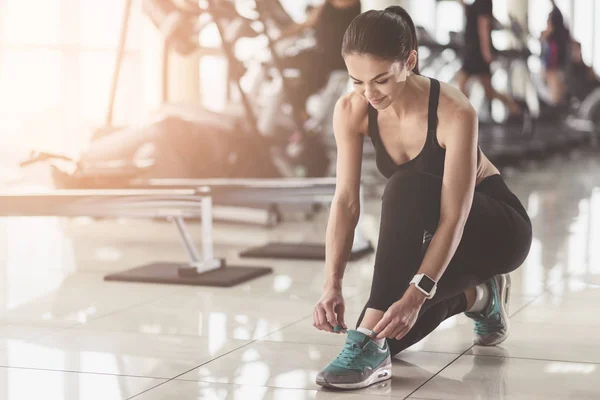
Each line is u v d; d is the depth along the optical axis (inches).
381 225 75.6
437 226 76.1
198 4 207.3
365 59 69.0
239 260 155.9
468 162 74.5
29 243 177.3
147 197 135.0
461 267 79.4
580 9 596.1
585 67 490.3
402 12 73.0
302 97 216.5
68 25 347.3
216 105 323.0
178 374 80.8
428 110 76.2
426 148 77.0
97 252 165.6
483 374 80.3
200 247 172.1
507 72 378.9
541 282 129.0
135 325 103.2
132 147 203.8
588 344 91.9
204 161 210.1
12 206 134.3
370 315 75.5
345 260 79.8
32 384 78.1
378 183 283.9
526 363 84.3
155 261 154.9
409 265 74.1
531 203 240.1
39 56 346.3
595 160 404.2
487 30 316.5
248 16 213.9
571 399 72.4
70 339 96.0
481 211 79.1
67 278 137.9
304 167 211.2
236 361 85.6
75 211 134.6
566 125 476.4
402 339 82.7
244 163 210.2
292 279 135.7
